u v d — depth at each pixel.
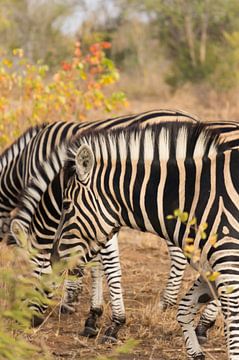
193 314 9.08
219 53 37.75
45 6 40.38
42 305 9.53
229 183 8.21
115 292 10.23
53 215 9.69
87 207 8.88
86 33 38.16
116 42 45.53
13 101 16.31
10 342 7.11
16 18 39.59
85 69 17.16
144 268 13.40
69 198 8.99
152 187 8.57
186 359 9.36
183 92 36.78
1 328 7.20
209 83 34.34
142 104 33.78
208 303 9.81
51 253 9.24
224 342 10.02
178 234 8.45
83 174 8.84
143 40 44.72
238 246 8.07
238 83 33.06
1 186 11.62
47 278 8.66
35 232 9.73
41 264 9.70
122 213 8.82
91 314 10.41
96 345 9.92
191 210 8.34
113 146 8.77
